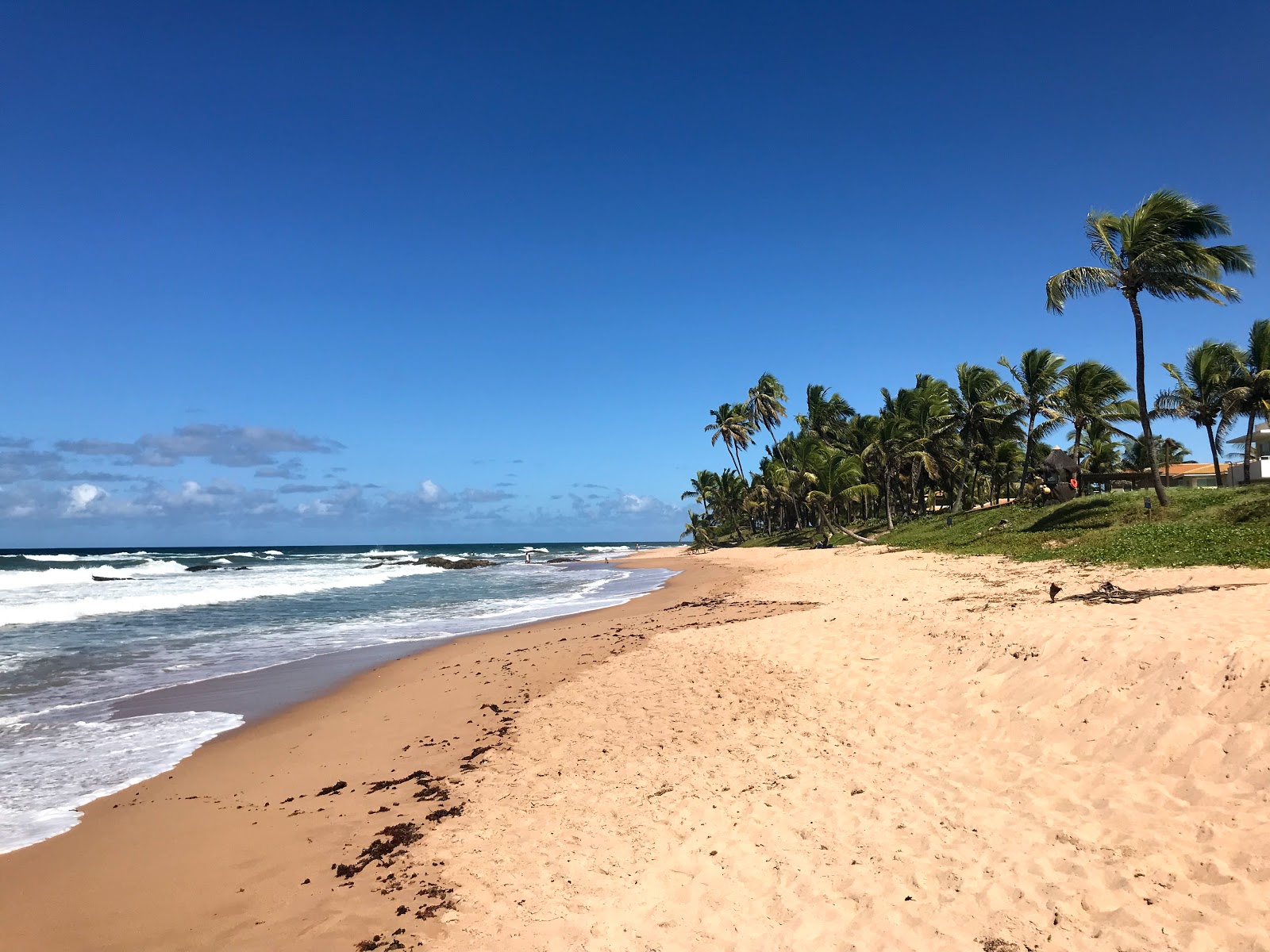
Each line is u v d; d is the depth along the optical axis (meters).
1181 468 44.28
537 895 5.29
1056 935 4.07
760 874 5.24
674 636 15.34
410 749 9.32
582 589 37.38
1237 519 17.80
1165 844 4.73
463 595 34.50
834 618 14.21
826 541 48.53
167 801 7.80
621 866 5.61
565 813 6.71
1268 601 8.86
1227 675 6.27
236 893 5.71
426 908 5.23
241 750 9.66
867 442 50.53
